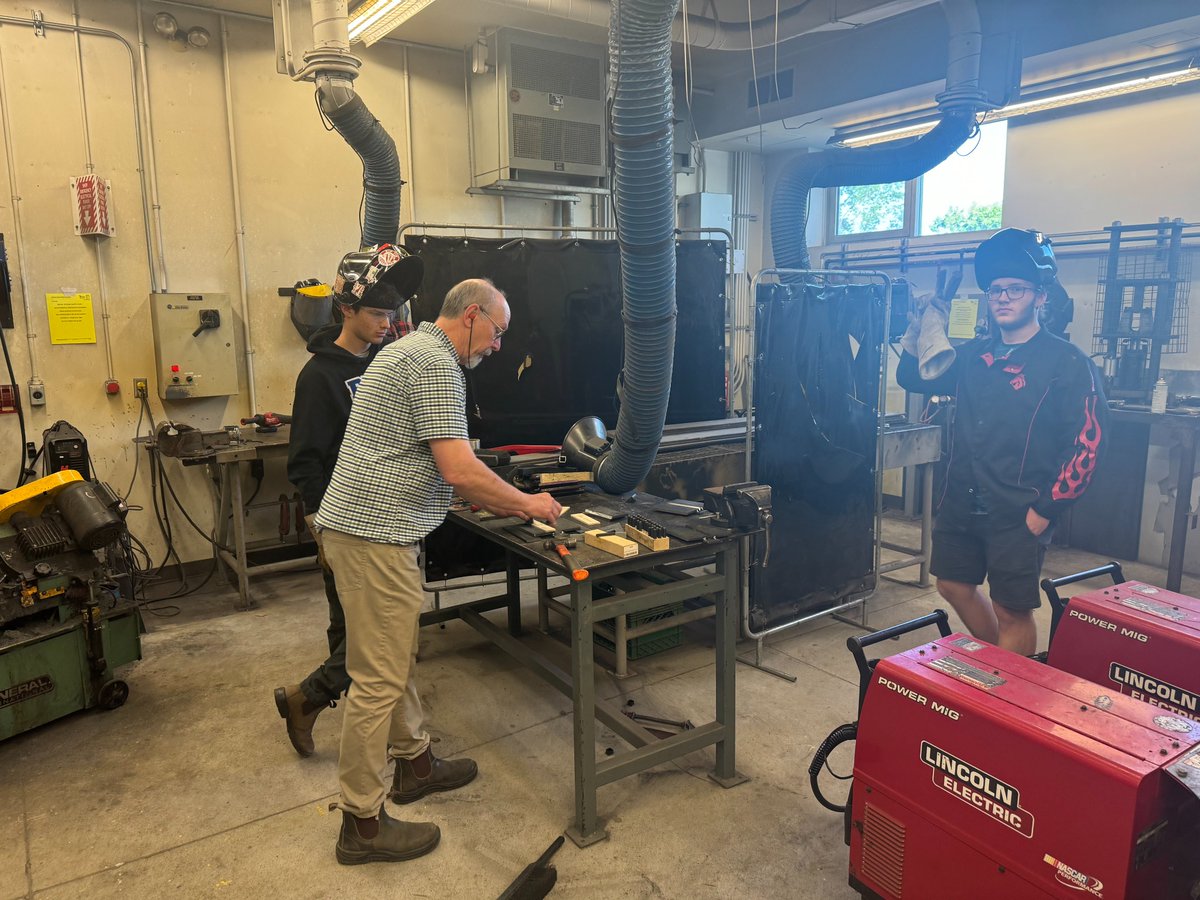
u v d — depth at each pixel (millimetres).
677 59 4750
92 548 2617
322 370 2174
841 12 3600
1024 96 4125
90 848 2002
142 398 3893
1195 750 1222
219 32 3906
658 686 2889
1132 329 4004
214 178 3977
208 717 2666
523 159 4281
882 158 3801
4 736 2416
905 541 4680
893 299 3566
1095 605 1833
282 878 1893
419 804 2170
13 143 3496
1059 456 2270
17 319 3588
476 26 4168
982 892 1384
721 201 5418
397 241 3809
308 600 3811
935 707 1447
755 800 2191
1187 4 3111
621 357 3621
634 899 1818
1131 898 1189
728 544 2158
